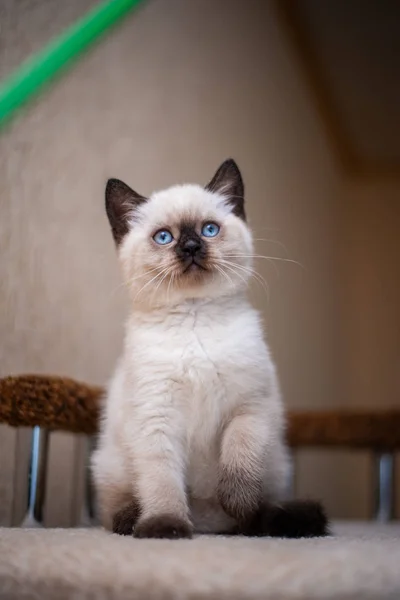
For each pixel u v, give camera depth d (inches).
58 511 27.6
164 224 22.5
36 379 23.1
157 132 33.5
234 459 20.5
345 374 55.7
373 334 57.5
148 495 19.7
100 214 30.8
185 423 20.9
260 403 21.2
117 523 20.0
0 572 14.4
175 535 18.1
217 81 37.7
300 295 44.0
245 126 39.3
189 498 21.5
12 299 24.9
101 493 22.2
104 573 14.0
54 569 14.2
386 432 31.8
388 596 13.6
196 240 21.9
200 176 36.0
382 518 33.2
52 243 27.4
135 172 32.2
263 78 41.6
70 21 27.0
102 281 30.8
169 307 21.8
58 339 27.7
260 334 22.0
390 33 42.9
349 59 46.3
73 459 28.0
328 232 52.3
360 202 59.3
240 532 20.9
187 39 35.8
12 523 23.7
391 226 58.8
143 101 32.9
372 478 33.9
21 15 24.7
